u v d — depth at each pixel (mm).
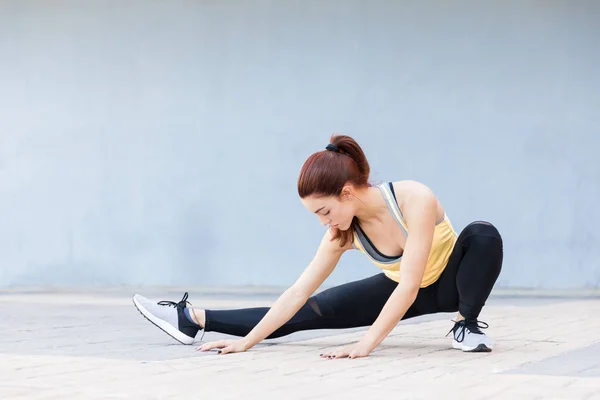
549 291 9148
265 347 4293
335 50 9914
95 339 4688
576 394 2873
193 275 10211
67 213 10547
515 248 9547
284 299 4160
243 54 10109
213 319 4316
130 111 10383
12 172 10703
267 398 2805
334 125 9914
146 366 3564
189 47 10234
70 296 8695
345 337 4793
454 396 2838
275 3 10023
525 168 9539
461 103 9641
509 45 9547
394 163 9797
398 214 3832
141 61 10359
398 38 9766
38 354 4008
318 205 3770
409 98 9758
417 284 3854
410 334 4957
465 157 9641
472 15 9602
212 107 10180
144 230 10344
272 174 10047
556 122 9500
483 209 9609
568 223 9484
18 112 10703
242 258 10102
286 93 10016
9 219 10688
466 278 3969
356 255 9734
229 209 10141
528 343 4441
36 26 10641
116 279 10391
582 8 9469
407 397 2822
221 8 10156
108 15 10430
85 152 10492
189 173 10234
